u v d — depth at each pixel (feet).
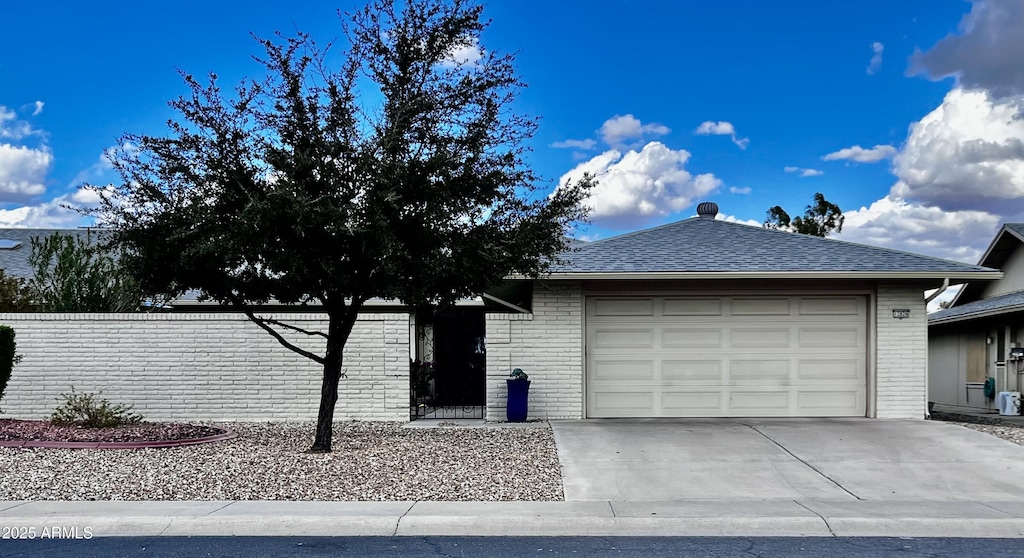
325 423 33.83
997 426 42.24
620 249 47.67
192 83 30.89
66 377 44.06
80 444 33.86
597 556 20.86
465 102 33.01
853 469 31.63
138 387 44.09
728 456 33.86
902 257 45.65
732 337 45.29
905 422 42.80
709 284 45.29
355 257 31.14
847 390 45.21
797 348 45.24
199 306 56.39
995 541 22.65
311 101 31.24
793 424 41.93
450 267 30.66
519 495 26.89
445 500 26.05
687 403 45.14
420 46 32.96
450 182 31.53
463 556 20.80
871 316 45.14
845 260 45.01
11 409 43.88
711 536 23.18
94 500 25.61
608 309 45.34
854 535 23.44
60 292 49.26
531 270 34.17
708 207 56.08
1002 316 61.26
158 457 32.09
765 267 43.62
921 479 30.07
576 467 31.58
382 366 44.09
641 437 37.99
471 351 51.42
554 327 44.62
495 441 36.78
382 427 41.60
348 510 24.45
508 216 33.30
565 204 33.35
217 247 28.68
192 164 30.71
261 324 34.35
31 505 24.89
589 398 45.14
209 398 44.09
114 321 44.21
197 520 23.16
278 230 29.48
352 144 31.53
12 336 40.14
